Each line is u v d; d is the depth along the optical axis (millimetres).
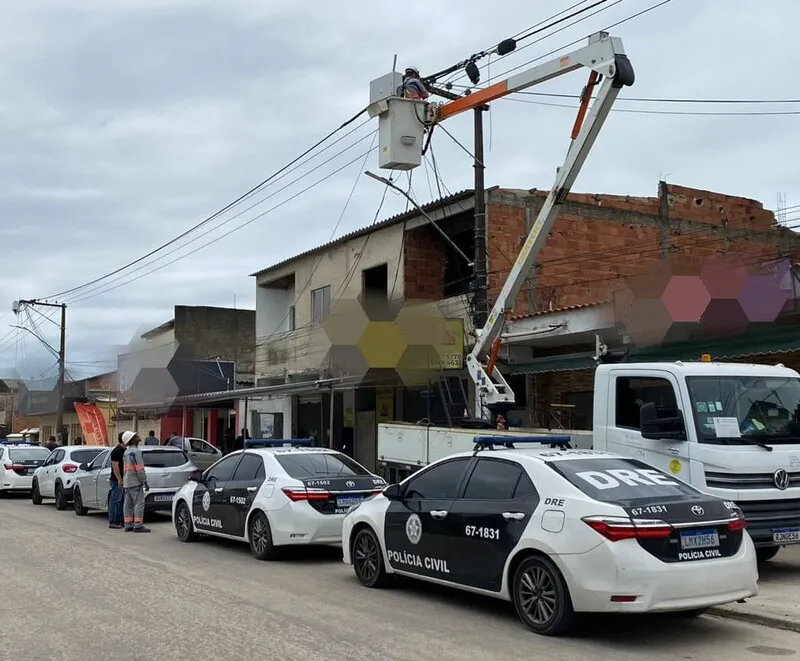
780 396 9555
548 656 6070
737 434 9031
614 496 6613
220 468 12438
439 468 8258
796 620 7043
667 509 6449
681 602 6223
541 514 6777
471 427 13523
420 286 22312
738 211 24594
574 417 17922
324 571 10070
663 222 22828
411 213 21953
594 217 21719
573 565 6359
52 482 20656
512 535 6961
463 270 22703
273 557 10898
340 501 10789
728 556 6574
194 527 12727
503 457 7582
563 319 16203
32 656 6223
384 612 7621
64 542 12992
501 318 13922
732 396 9336
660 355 14297
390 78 14672
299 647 6363
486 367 14586
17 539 13375
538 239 13031
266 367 29500
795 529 8883
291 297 29891
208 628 7016
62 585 9117
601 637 6656
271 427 29031
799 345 12375
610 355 14266
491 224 20172
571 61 12273
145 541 13156
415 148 14234
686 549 6383
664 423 9164
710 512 6633
